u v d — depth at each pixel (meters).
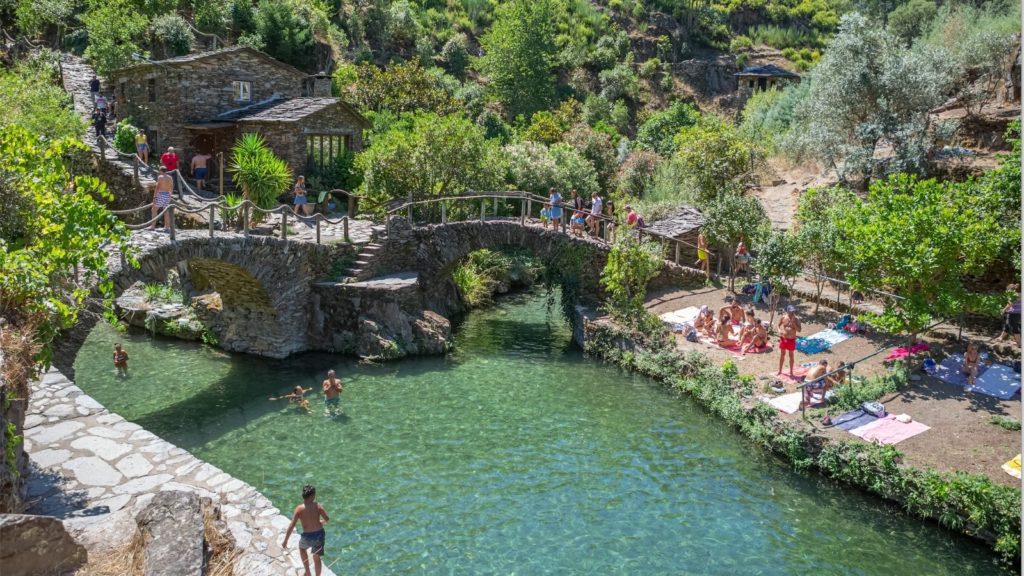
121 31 34.62
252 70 31.34
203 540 7.28
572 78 62.88
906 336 20.30
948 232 16.62
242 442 16.27
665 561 12.41
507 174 35.41
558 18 68.12
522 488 14.73
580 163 37.81
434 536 12.94
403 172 29.69
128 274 16.80
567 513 13.84
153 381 19.88
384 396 19.34
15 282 8.97
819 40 73.62
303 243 22.31
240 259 20.16
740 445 16.86
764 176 35.53
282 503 13.72
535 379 21.11
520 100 55.53
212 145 30.56
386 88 42.66
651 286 26.67
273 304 21.73
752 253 26.03
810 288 24.97
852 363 17.12
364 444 16.42
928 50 30.23
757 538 13.14
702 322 22.47
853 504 14.27
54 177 10.38
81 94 32.81
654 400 19.58
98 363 21.05
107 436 10.38
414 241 25.91
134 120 30.81
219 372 20.81
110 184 26.25
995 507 12.52
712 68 66.00
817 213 24.61
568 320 26.44
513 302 31.47
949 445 14.66
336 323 22.92
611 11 71.50
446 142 29.88
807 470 15.55
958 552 12.71
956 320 20.86
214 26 42.16
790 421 16.28
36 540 6.36
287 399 18.88
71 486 8.99
